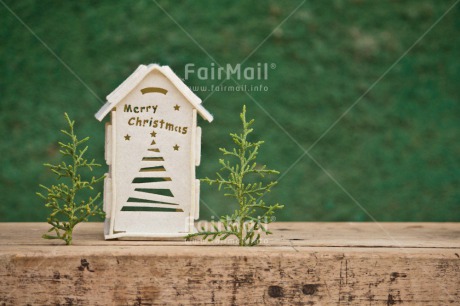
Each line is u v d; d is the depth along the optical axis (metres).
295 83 2.93
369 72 2.95
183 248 1.76
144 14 2.88
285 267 1.70
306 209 2.94
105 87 2.89
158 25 2.88
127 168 1.92
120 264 1.68
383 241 1.93
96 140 2.89
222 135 2.91
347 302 1.71
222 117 2.90
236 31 2.90
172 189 1.94
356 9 2.94
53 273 1.67
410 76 2.96
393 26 2.95
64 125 2.89
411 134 2.96
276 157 2.93
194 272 1.69
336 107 2.94
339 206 2.95
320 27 2.93
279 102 2.93
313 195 2.94
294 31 2.92
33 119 2.88
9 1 2.86
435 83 2.96
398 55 2.95
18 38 2.87
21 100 2.88
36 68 2.88
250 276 1.70
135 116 1.92
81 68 2.88
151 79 1.92
